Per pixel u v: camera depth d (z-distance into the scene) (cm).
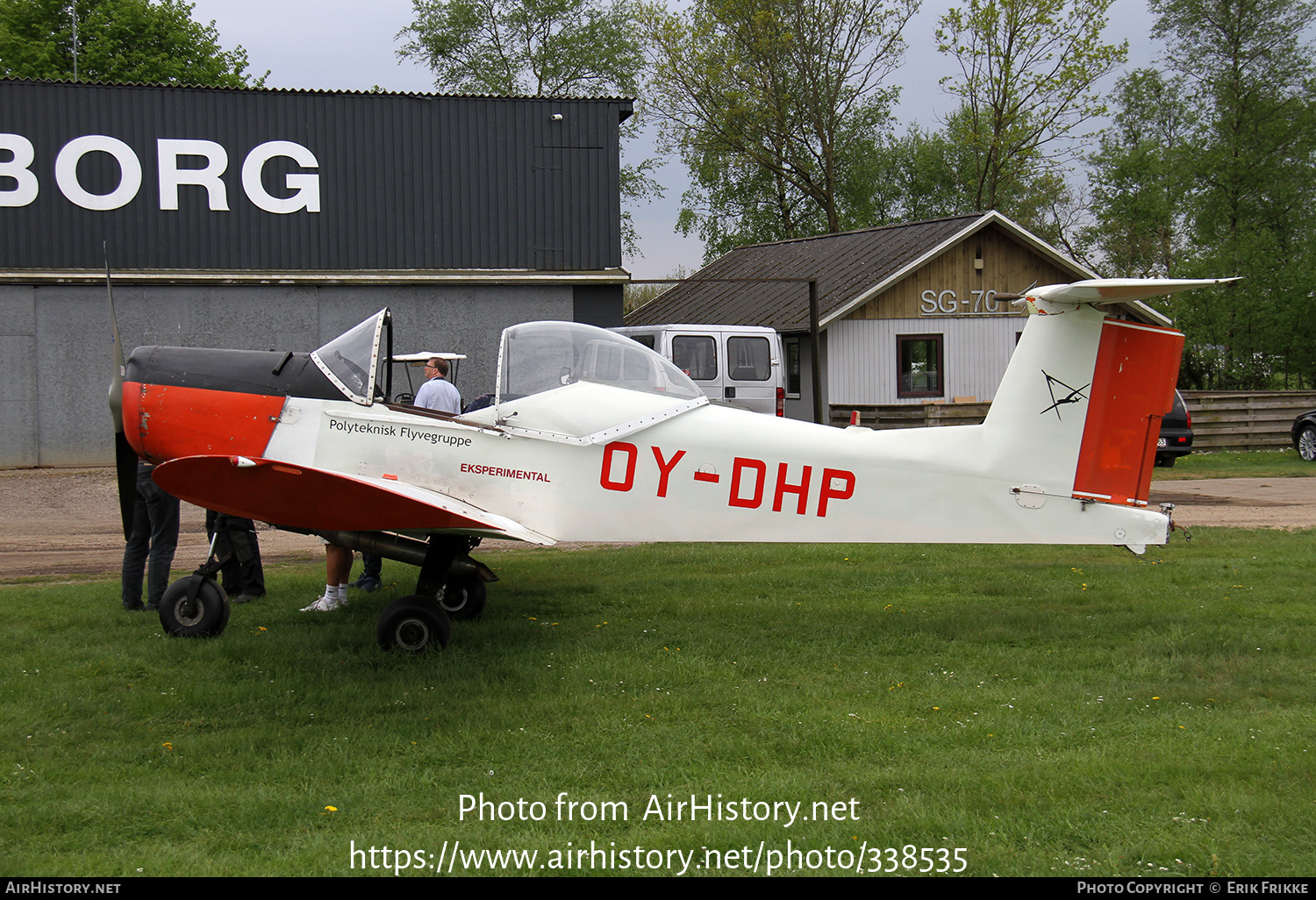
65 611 571
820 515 549
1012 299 551
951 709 413
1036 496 545
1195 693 427
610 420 541
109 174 1305
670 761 357
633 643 519
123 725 390
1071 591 643
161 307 1314
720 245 3438
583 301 1428
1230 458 1566
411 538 564
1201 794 321
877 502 549
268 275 1325
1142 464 542
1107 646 514
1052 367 541
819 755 363
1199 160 3028
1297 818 303
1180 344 535
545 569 736
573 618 579
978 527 548
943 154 3900
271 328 1345
